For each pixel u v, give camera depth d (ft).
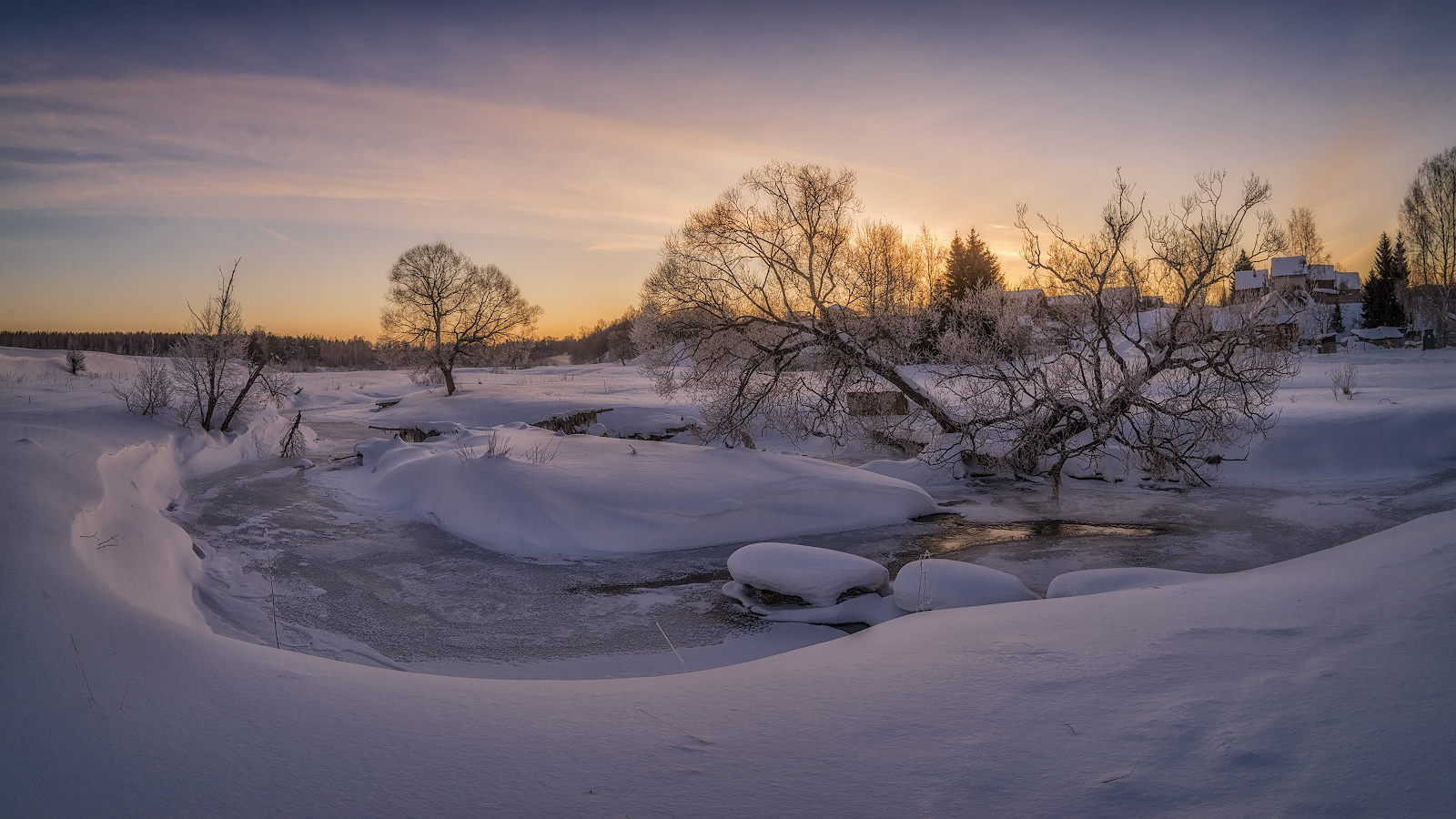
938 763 10.28
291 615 29.04
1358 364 120.78
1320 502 51.11
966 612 21.35
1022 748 10.62
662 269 64.18
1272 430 61.98
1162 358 53.72
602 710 12.72
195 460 58.39
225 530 40.91
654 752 10.85
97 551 22.31
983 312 62.85
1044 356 57.57
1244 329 51.01
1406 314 209.97
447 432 74.08
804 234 63.05
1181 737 10.49
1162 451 54.80
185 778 9.73
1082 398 56.80
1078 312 54.34
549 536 42.16
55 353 129.90
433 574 35.86
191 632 15.55
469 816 8.89
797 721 12.06
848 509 49.16
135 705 11.80
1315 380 95.14
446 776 9.99
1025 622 18.37
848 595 30.73
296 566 35.73
